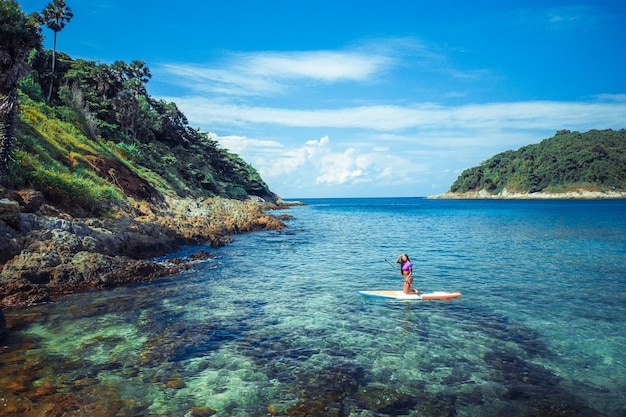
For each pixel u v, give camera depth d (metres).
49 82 59.44
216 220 39.09
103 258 15.85
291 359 8.24
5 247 15.01
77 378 7.20
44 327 10.06
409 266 13.66
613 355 8.46
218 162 112.00
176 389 6.88
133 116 72.00
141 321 10.65
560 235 34.50
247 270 18.59
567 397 6.71
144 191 38.03
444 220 60.25
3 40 18.89
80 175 28.81
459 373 7.60
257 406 6.36
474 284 15.45
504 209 102.31
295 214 83.94
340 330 10.06
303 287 15.02
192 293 13.91
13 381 7.00
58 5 61.12
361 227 47.00
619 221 51.66
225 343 9.11
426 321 10.82
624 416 6.11
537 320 10.87
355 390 6.91
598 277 16.64
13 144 22.41
